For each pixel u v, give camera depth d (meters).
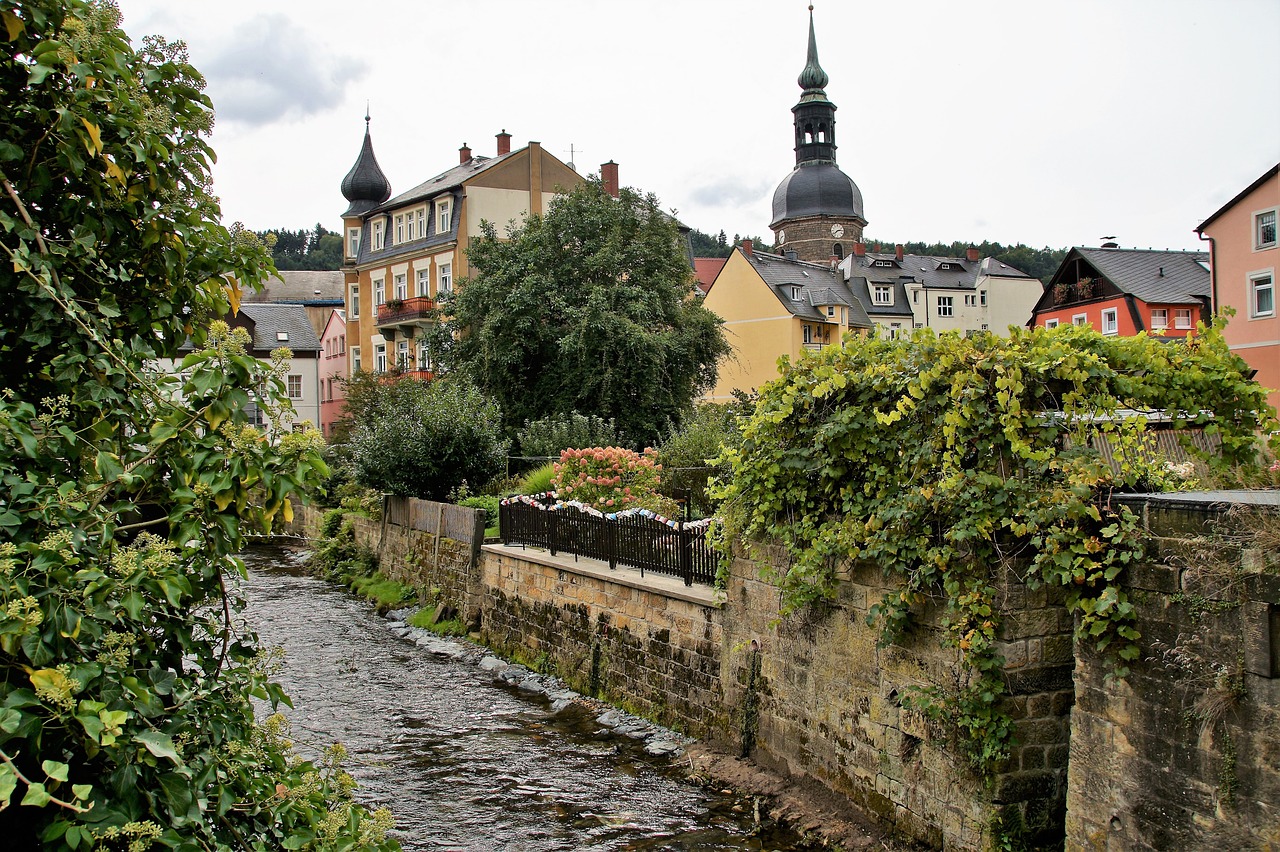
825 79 92.12
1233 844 5.40
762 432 9.57
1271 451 7.80
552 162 47.22
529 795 10.33
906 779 8.21
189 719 4.17
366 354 53.03
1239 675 5.35
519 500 18.22
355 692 14.88
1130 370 7.29
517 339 33.22
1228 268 35.28
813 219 91.44
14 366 4.49
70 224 4.61
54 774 3.16
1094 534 6.52
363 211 58.19
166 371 4.81
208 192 5.22
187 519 4.17
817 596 9.14
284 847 4.23
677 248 36.28
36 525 3.81
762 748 10.37
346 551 27.81
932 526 7.78
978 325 86.75
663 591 12.42
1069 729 7.42
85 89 4.27
